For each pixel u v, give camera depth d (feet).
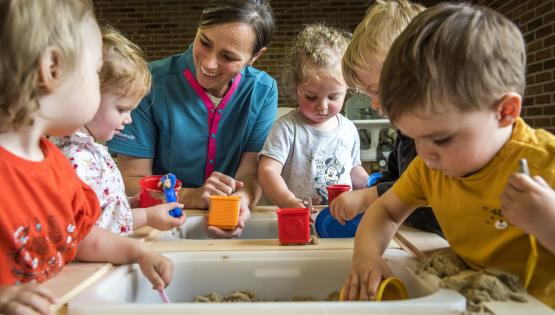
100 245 2.67
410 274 2.50
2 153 2.25
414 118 2.10
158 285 2.57
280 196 4.55
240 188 4.73
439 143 2.16
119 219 3.35
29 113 2.14
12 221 2.24
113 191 3.40
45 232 2.38
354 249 2.72
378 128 16.03
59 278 2.37
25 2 2.06
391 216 2.92
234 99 5.21
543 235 2.00
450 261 2.52
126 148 4.98
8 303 1.81
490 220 2.40
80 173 3.20
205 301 2.71
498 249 2.37
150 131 5.10
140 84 3.66
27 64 2.06
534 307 1.87
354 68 3.51
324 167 5.16
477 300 1.95
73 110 2.30
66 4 2.22
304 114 5.15
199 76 4.85
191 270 2.85
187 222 4.02
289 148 5.12
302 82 4.80
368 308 1.87
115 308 1.92
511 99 2.10
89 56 2.35
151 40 22.00
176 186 4.13
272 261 2.86
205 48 4.48
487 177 2.35
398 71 2.14
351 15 21.54
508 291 2.00
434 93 2.01
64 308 2.00
